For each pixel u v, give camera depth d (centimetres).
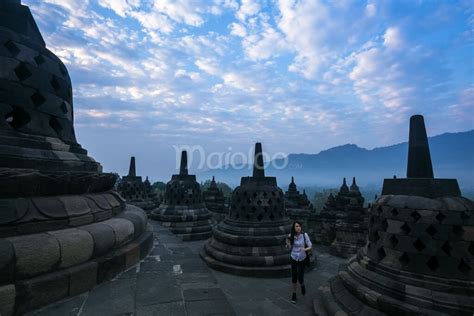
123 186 2342
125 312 504
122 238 718
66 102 780
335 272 1137
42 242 507
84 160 754
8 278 450
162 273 712
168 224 1758
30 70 671
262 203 1159
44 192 586
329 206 1955
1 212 491
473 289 485
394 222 580
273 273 1013
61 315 469
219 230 1202
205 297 591
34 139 648
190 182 1903
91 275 582
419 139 630
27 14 725
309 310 755
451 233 521
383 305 521
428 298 494
